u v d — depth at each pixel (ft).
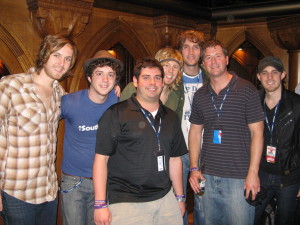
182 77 9.11
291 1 12.12
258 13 12.96
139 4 11.32
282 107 8.14
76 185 7.63
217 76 7.39
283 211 8.43
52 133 7.18
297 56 13.94
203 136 7.95
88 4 10.44
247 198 7.26
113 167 6.49
